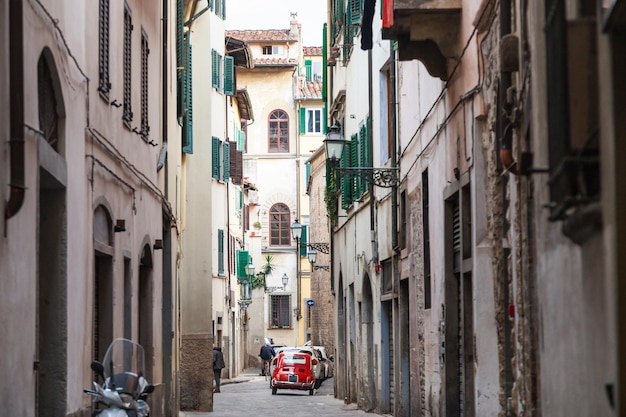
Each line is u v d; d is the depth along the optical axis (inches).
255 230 3585.1
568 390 406.0
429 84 889.5
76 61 638.5
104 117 748.0
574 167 345.4
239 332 3147.1
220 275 2479.1
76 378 651.5
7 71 459.2
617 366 294.0
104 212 761.0
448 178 794.8
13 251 477.7
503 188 623.8
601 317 334.6
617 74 291.6
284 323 3570.4
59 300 618.2
